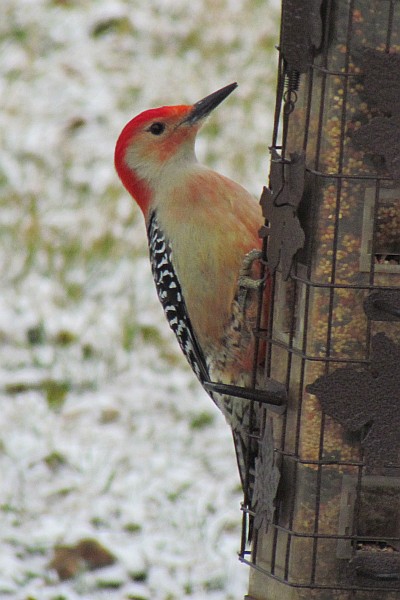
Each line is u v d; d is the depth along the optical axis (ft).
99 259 59.98
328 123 26.53
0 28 83.87
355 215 26.86
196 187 31.40
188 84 78.33
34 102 76.02
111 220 63.57
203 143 70.44
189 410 49.73
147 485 44.88
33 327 54.19
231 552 41.16
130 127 32.76
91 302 56.80
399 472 26.32
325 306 27.25
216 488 44.91
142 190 32.71
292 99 27.27
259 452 28.96
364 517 27.84
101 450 46.85
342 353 27.35
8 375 51.34
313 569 27.78
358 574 27.68
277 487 27.96
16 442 46.98
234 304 30.58
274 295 28.73
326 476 27.78
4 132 72.74
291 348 27.91
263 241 28.99
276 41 82.79
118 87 77.97
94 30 83.76
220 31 83.87
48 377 51.21
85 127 73.67
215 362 31.35
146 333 54.49
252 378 30.14
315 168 26.81
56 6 86.38
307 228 26.86
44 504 43.52
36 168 69.21
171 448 47.42
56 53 81.51
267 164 69.00
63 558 39.99
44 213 64.28
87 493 44.24
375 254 27.14
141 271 59.21
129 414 49.44
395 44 26.00
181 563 40.45
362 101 26.35
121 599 38.88
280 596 28.53
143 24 84.33
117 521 42.68
